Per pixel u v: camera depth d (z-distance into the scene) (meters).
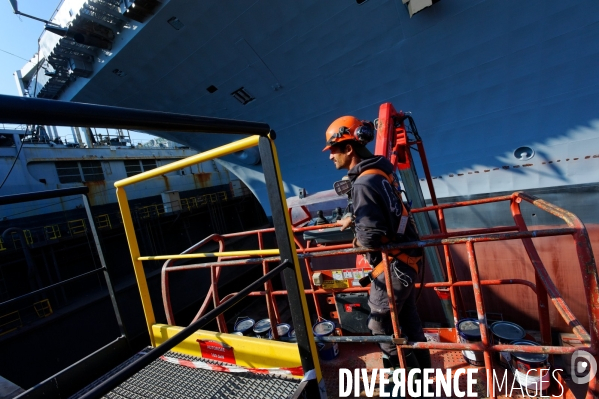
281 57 6.57
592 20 4.51
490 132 6.04
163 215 19.09
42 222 15.45
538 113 5.51
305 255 1.99
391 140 3.01
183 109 8.71
